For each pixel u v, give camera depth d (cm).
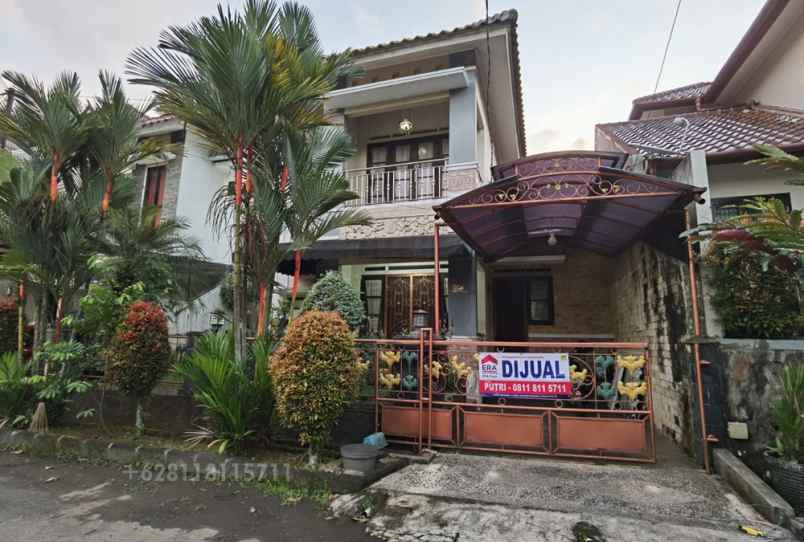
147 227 765
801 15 769
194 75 509
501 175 634
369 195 977
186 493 411
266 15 560
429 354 522
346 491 406
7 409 582
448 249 735
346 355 455
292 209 561
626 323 814
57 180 634
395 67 1010
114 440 535
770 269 460
